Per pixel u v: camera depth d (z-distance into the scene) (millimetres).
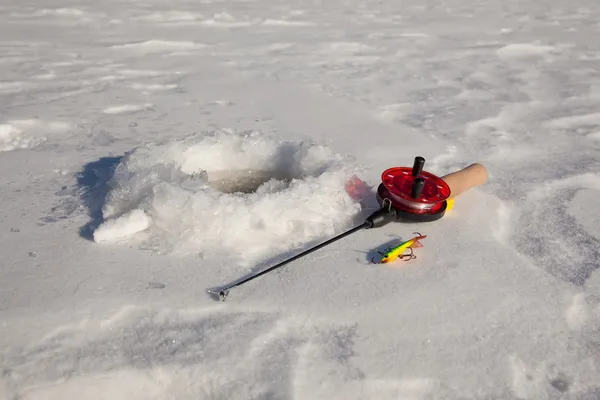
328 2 8531
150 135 3393
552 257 2250
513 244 2332
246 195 2371
